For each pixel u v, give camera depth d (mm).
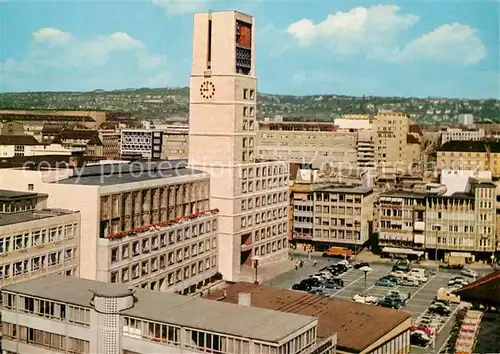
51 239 130750
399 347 118062
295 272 199750
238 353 82125
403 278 189000
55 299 93938
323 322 112375
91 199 138125
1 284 118125
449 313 155875
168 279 159000
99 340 90250
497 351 123312
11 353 98938
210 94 184625
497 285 117062
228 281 183625
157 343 87000
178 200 170875
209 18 185000
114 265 139125
